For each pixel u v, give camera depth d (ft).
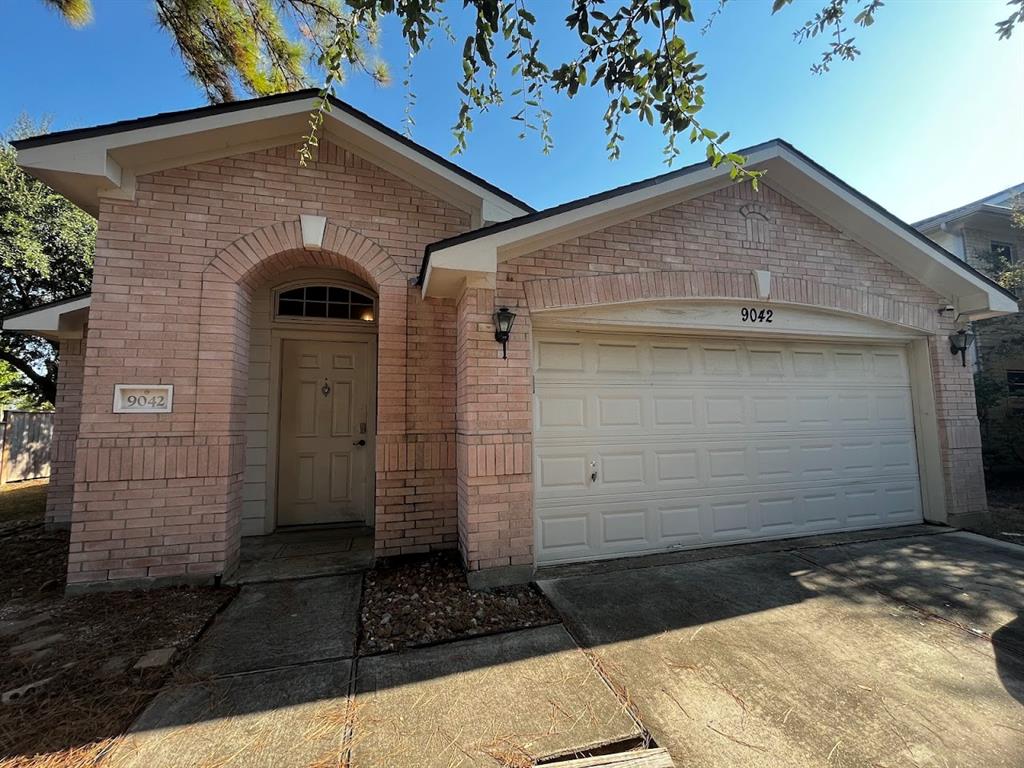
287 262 15.71
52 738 6.88
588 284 14.60
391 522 14.78
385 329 15.31
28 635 10.13
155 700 7.86
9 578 13.87
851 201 16.66
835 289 17.40
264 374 18.75
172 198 13.75
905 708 7.56
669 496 15.98
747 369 17.39
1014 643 9.59
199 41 15.92
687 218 15.89
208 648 9.61
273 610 11.44
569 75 8.11
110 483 12.62
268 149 14.78
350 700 7.87
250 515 18.17
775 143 15.87
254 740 6.89
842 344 18.76
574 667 8.85
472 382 13.32
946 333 19.08
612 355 15.87
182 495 13.05
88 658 9.16
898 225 17.08
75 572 12.30
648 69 7.66
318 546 16.61
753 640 9.82
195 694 8.02
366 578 13.56
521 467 13.47
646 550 15.53
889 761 6.42
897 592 12.22
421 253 15.92
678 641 9.81
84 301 20.49
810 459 17.88
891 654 9.22
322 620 10.89
